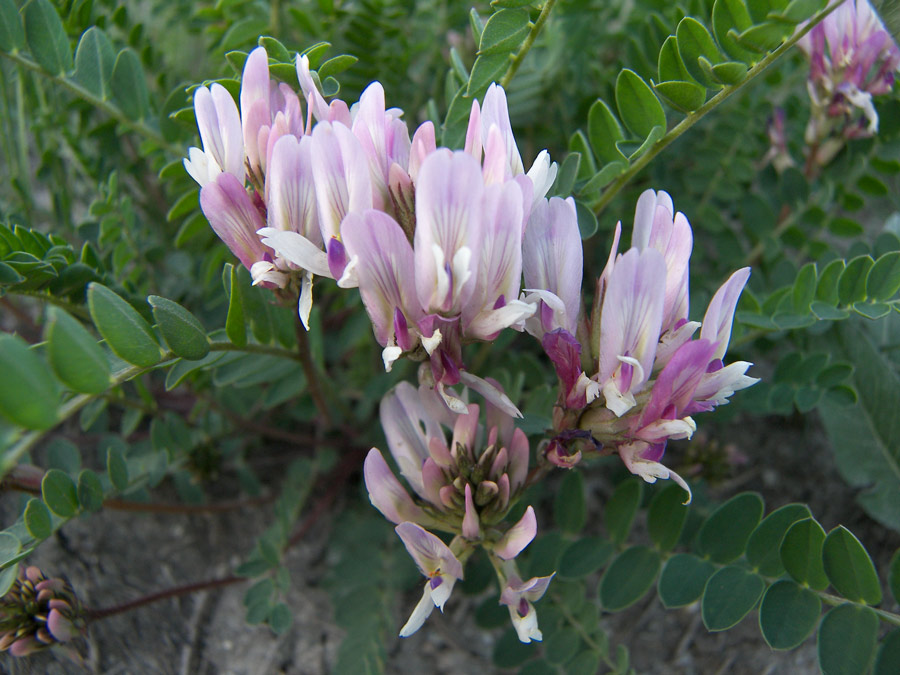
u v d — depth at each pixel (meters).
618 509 0.10
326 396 0.12
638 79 0.09
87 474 0.09
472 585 0.11
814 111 0.12
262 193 0.08
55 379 0.06
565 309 0.07
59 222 0.13
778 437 0.14
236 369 0.10
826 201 0.13
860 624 0.07
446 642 0.13
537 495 0.11
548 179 0.07
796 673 0.12
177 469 0.12
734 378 0.07
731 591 0.08
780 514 0.08
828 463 0.14
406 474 0.08
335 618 0.11
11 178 0.12
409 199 0.07
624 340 0.07
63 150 0.14
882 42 0.11
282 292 0.08
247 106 0.08
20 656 0.10
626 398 0.07
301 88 0.08
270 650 0.13
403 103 0.15
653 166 0.13
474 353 0.14
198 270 0.14
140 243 0.13
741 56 0.08
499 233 0.06
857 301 0.09
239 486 0.14
